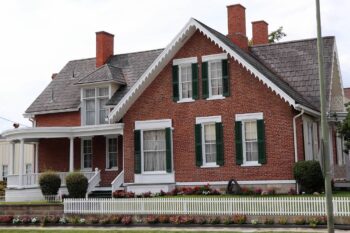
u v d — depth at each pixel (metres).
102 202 24.48
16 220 25.67
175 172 29.56
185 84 29.91
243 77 28.22
